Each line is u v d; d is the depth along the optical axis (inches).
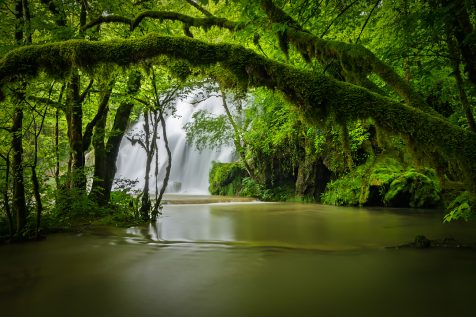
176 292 175.8
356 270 210.7
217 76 183.0
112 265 227.6
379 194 653.9
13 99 280.5
